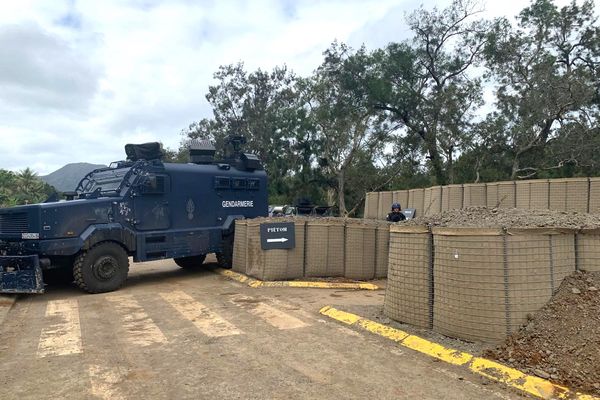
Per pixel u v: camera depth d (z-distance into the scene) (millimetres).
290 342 5691
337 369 4785
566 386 4070
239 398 4137
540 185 11430
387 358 5082
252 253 10211
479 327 5070
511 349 4723
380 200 19859
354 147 31047
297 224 9875
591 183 10547
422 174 32281
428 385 4348
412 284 5879
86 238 9195
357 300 7992
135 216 10094
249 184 12250
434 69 30422
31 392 4332
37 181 72438
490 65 28891
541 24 30859
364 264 10055
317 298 8219
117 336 6121
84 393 4285
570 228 5105
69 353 5434
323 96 31109
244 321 6738
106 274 9359
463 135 27750
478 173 27906
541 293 4941
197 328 6418
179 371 4797
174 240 10664
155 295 8930
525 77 27625
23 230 8969
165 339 5934
